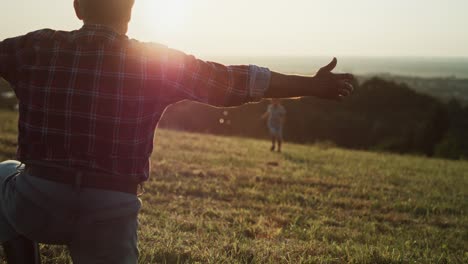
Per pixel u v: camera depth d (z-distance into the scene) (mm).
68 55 2354
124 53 2348
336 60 2496
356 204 8961
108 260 2416
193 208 7402
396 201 9656
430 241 6695
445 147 38312
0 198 2588
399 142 51750
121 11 2412
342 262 5004
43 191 2363
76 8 2498
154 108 2393
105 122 2318
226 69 2471
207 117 43375
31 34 2469
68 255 4355
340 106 69500
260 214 7391
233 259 4633
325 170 13273
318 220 7375
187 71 2404
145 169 2445
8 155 10391
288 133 54625
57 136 2334
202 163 12289
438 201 10086
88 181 2334
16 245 2699
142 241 4926
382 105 75562
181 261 4508
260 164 13312
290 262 4703
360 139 56250
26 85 2396
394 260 5156
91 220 2357
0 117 19672
